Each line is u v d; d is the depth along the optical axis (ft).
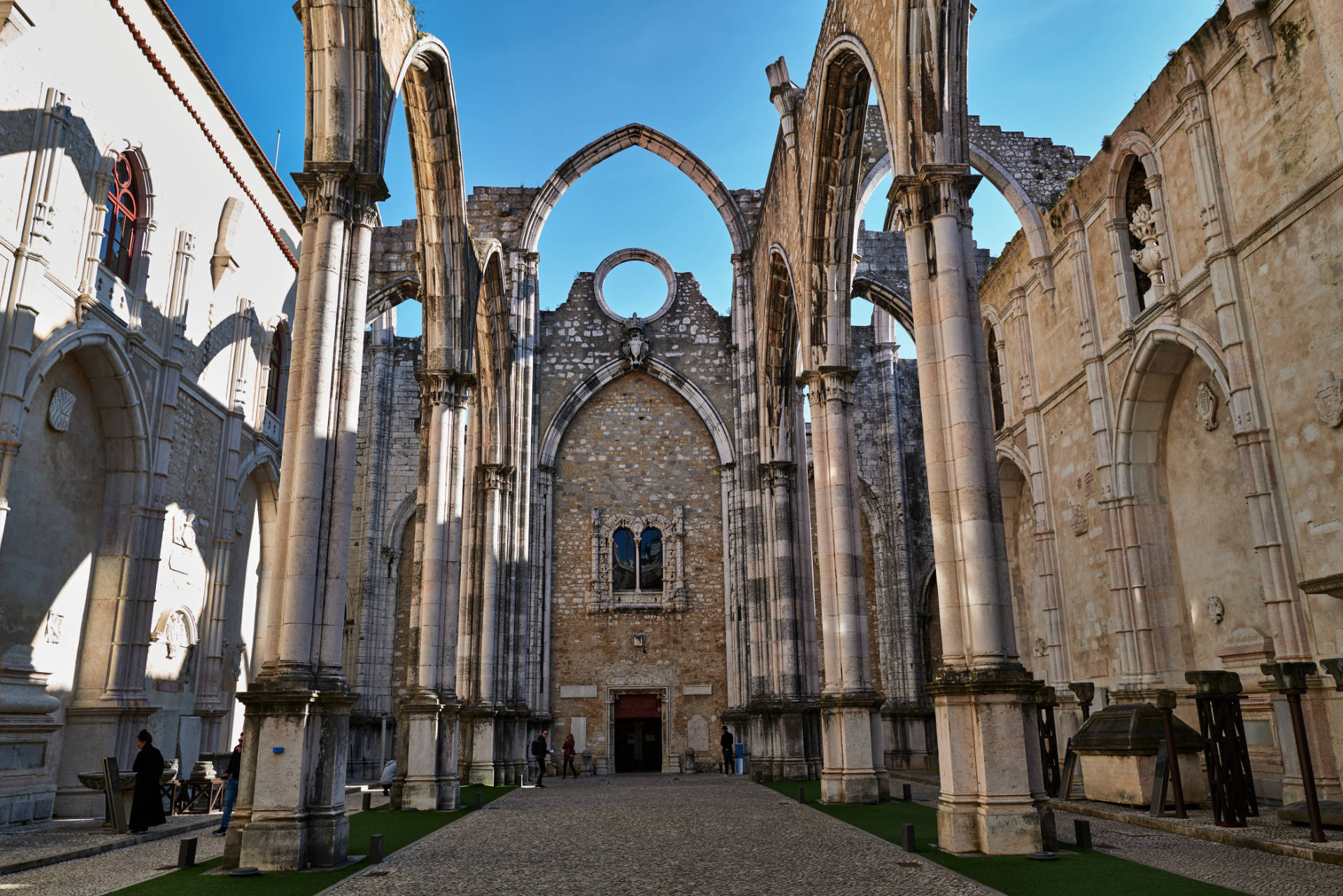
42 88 46.26
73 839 38.63
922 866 28.84
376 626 95.91
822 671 99.86
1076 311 62.64
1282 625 41.68
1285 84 42.09
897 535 99.76
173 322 59.11
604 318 104.42
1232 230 45.88
